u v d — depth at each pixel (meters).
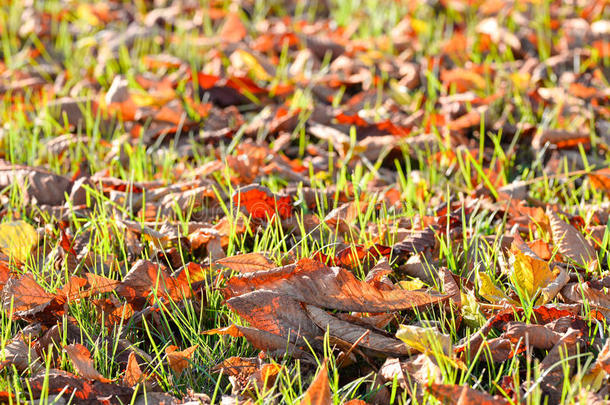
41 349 2.26
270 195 2.88
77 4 6.48
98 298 2.50
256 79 4.89
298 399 1.96
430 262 2.68
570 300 2.39
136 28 5.88
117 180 3.25
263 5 6.40
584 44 5.09
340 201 3.17
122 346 2.32
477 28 5.31
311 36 5.34
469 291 2.38
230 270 2.59
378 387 2.07
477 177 3.50
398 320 2.38
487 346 2.07
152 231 2.74
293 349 2.22
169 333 2.43
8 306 2.34
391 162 3.81
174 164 3.83
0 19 6.18
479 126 4.10
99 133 4.16
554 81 4.63
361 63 4.97
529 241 2.86
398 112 4.35
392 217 3.06
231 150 3.90
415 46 5.27
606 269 2.69
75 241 2.90
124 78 4.87
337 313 2.33
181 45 5.43
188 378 2.20
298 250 2.80
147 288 2.44
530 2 5.71
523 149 3.94
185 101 4.35
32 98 4.61
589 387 1.95
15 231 2.77
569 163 3.70
